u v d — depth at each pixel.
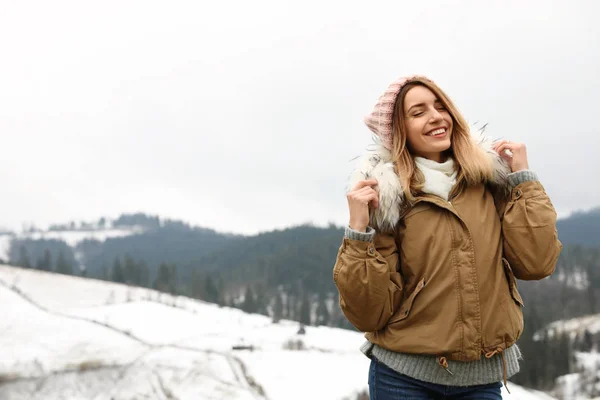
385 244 2.41
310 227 186.25
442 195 2.39
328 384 17.16
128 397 15.98
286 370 18.12
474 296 2.25
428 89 2.53
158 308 36.47
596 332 81.44
